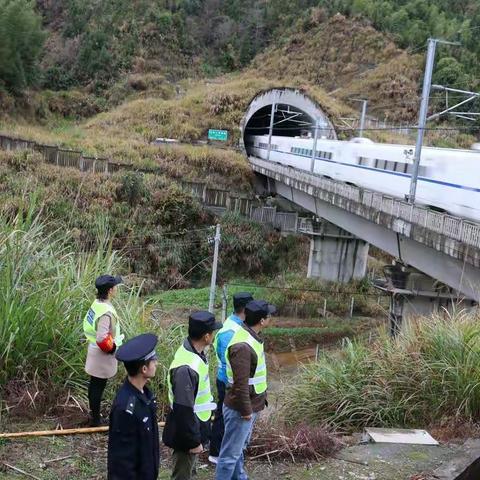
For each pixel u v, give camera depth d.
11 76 53.03
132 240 30.48
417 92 66.06
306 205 30.91
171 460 5.86
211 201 35.56
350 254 30.98
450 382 7.35
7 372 6.26
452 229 13.87
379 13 78.25
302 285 29.23
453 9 79.75
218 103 50.91
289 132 59.41
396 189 21.69
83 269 7.71
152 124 49.31
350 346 8.87
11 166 32.84
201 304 24.92
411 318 9.90
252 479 5.64
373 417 7.56
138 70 68.31
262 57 79.06
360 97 67.81
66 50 70.81
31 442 5.61
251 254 33.31
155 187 33.97
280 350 21.86
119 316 7.29
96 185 32.34
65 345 6.67
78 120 59.09
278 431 6.64
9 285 6.47
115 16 76.06
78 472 5.21
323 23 79.69
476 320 8.16
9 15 53.22
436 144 53.09
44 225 7.88
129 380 3.92
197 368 4.34
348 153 27.50
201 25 82.50
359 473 5.81
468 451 6.24
